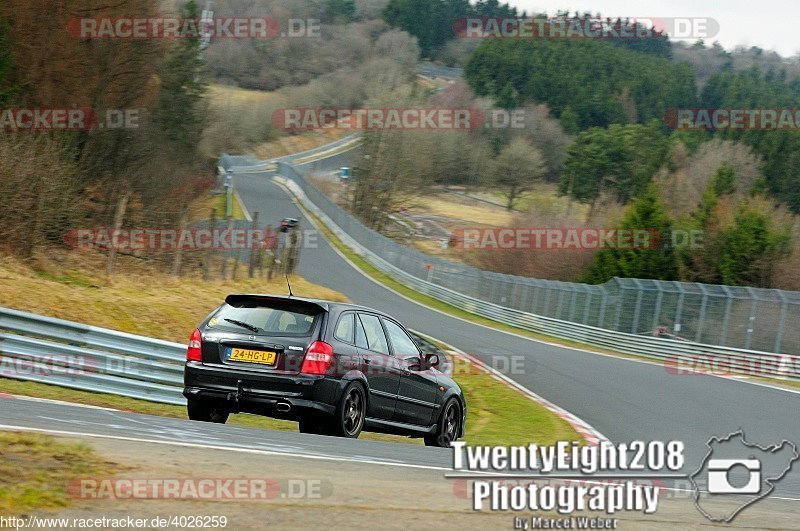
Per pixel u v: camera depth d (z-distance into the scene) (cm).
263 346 3212
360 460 2480
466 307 15725
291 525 1564
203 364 3256
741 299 10400
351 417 3288
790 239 15600
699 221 16362
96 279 6994
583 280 17288
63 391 3962
